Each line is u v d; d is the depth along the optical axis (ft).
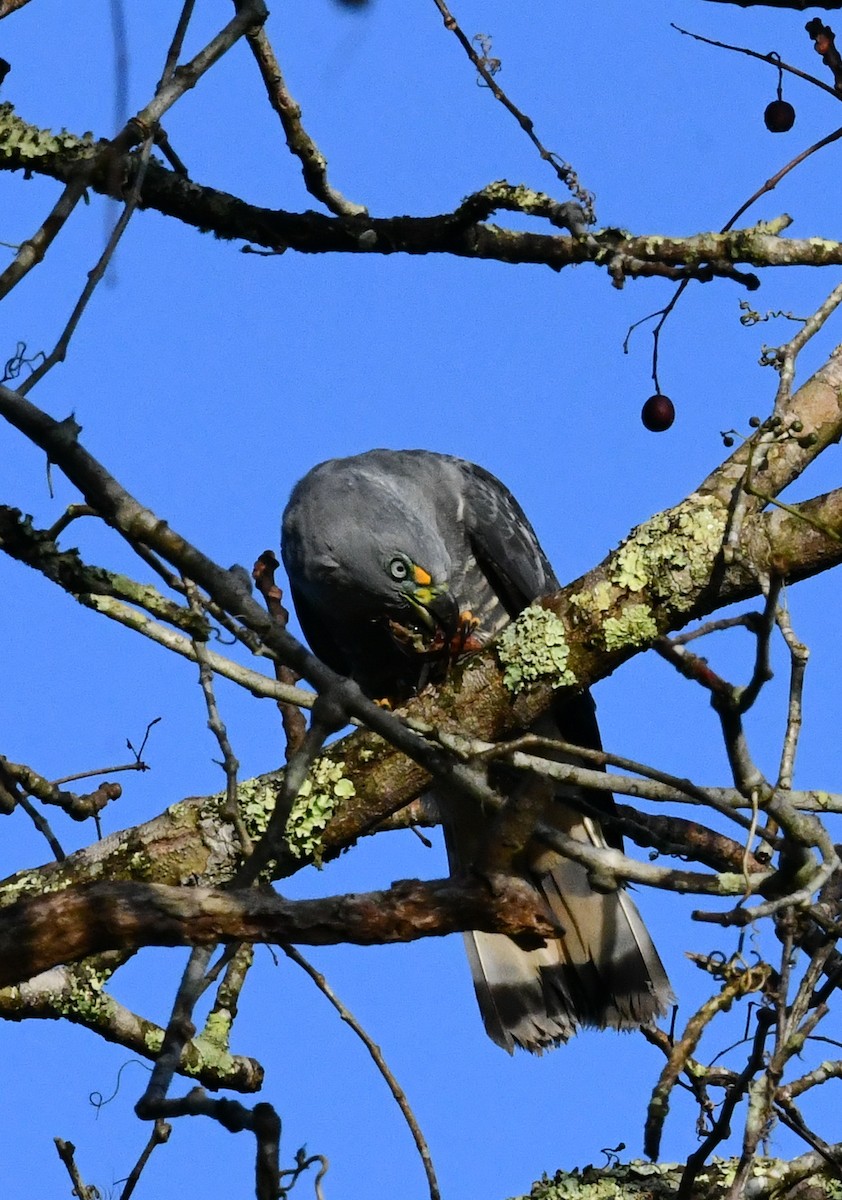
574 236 29.04
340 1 16.49
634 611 24.26
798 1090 19.35
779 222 29.12
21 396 16.47
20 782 25.17
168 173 30.40
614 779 18.69
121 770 26.04
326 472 36.78
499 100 27.63
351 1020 20.38
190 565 16.39
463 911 16.48
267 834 16.48
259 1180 14.49
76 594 20.62
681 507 24.30
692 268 28.96
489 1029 32.86
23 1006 25.93
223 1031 26.84
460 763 18.80
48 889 25.03
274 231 30.89
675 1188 24.17
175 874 24.90
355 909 16.34
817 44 28.48
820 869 17.35
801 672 20.20
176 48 19.63
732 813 18.33
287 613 26.81
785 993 18.35
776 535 23.66
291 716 25.85
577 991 33.01
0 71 27.73
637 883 18.03
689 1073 23.27
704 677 18.37
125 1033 26.32
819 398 24.40
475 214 30.35
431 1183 19.99
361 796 24.72
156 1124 19.86
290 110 29.76
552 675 24.66
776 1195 22.58
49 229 18.12
